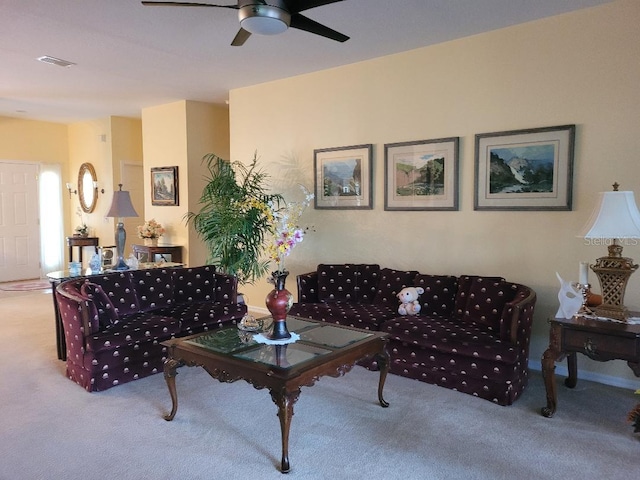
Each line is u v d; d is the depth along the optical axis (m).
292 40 4.14
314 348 2.76
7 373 3.76
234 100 5.94
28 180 8.28
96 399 3.27
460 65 4.14
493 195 4.03
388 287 4.31
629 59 3.39
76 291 3.64
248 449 2.59
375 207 4.79
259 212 4.93
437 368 3.45
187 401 3.23
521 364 3.25
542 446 2.61
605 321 2.90
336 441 2.68
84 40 4.14
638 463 2.44
